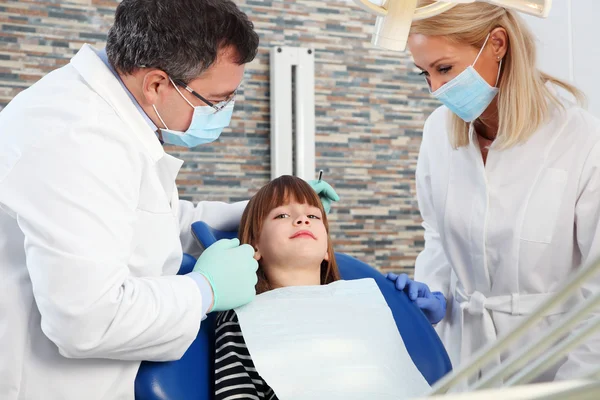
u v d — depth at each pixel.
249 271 1.16
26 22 3.00
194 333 1.02
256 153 3.35
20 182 0.92
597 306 0.44
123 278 0.95
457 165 1.51
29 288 0.99
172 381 1.06
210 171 3.28
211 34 1.04
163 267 1.14
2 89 2.97
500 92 1.35
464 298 1.53
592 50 2.07
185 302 1.01
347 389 1.12
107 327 0.92
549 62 2.19
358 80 3.52
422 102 3.63
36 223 0.90
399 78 3.59
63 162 0.93
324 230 1.42
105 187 0.95
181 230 1.46
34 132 0.96
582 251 1.36
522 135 1.38
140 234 1.07
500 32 1.30
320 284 1.46
